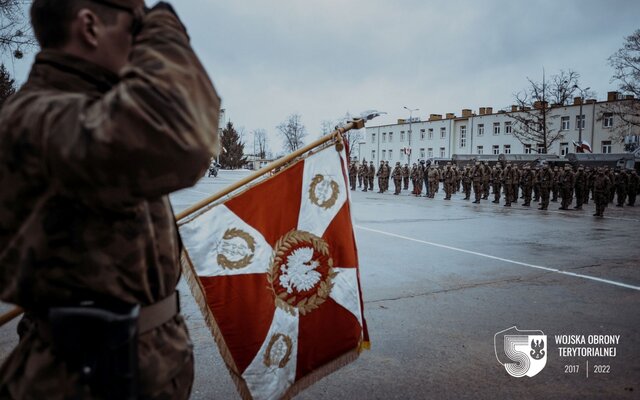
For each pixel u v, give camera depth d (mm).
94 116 883
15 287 1028
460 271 7125
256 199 2447
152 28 1012
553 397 3271
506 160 41781
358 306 2576
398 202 21438
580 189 20078
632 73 36125
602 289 6133
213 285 2334
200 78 999
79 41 1084
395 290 5996
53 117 922
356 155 81750
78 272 1019
